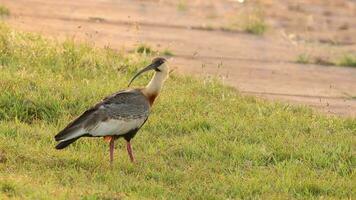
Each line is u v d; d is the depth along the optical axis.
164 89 16.58
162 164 12.89
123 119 12.48
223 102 16.34
